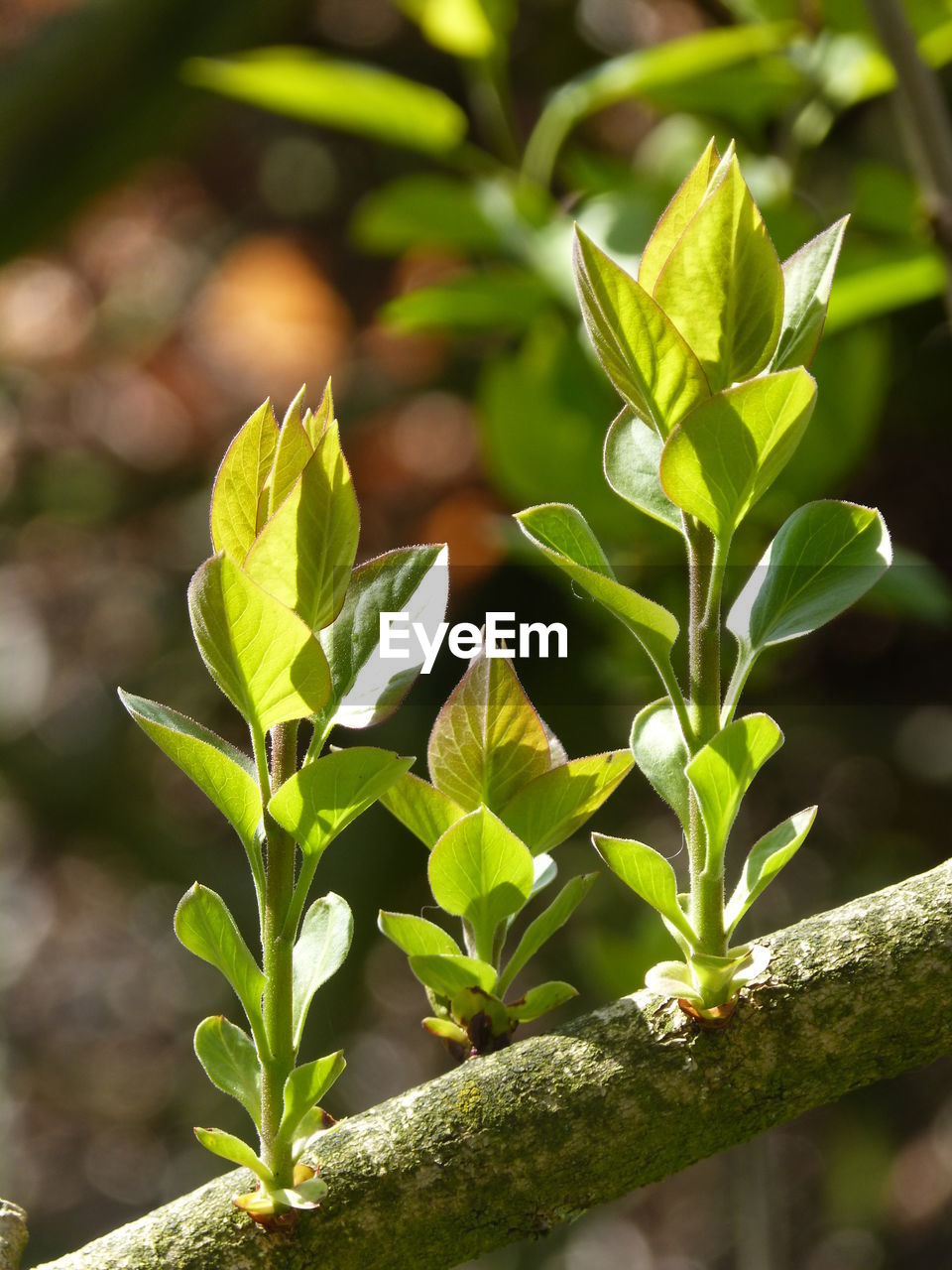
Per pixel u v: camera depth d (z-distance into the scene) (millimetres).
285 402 1623
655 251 430
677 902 439
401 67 1592
